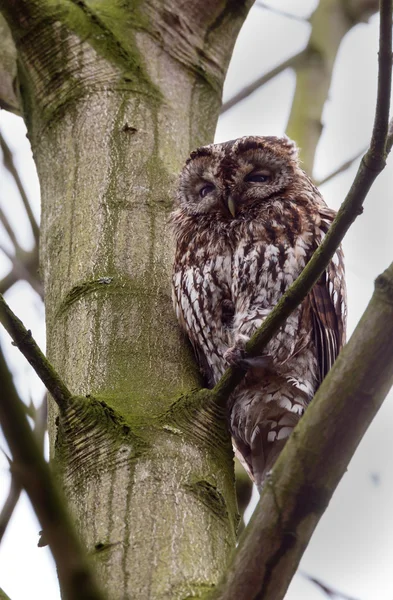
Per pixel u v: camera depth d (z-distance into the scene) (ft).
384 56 20.93
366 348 18.53
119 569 21.27
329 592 28.68
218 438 24.49
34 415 33.53
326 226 33.55
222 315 33.14
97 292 27.94
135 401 25.08
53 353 27.58
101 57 33.45
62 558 16.17
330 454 18.26
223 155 34.86
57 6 34.19
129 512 22.36
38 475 16.12
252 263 32.71
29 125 33.96
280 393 31.53
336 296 33.42
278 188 34.60
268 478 18.30
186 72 34.76
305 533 18.07
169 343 27.45
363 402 18.42
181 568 21.38
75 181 31.04
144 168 31.22
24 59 34.17
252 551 17.95
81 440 23.76
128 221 29.78
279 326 23.39
